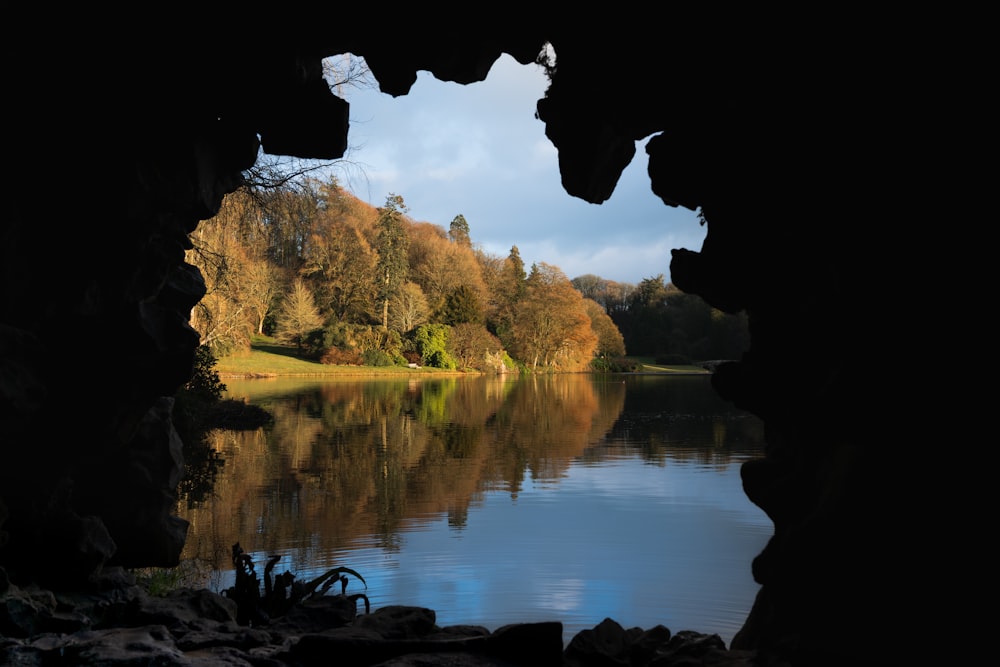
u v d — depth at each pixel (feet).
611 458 48.78
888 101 10.48
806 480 12.91
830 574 10.52
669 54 13.29
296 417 75.15
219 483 38.06
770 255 13.99
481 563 24.12
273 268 187.83
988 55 9.36
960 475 9.69
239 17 14.71
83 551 15.12
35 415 14.98
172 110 15.56
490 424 71.46
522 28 14.70
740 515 31.22
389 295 217.56
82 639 12.04
